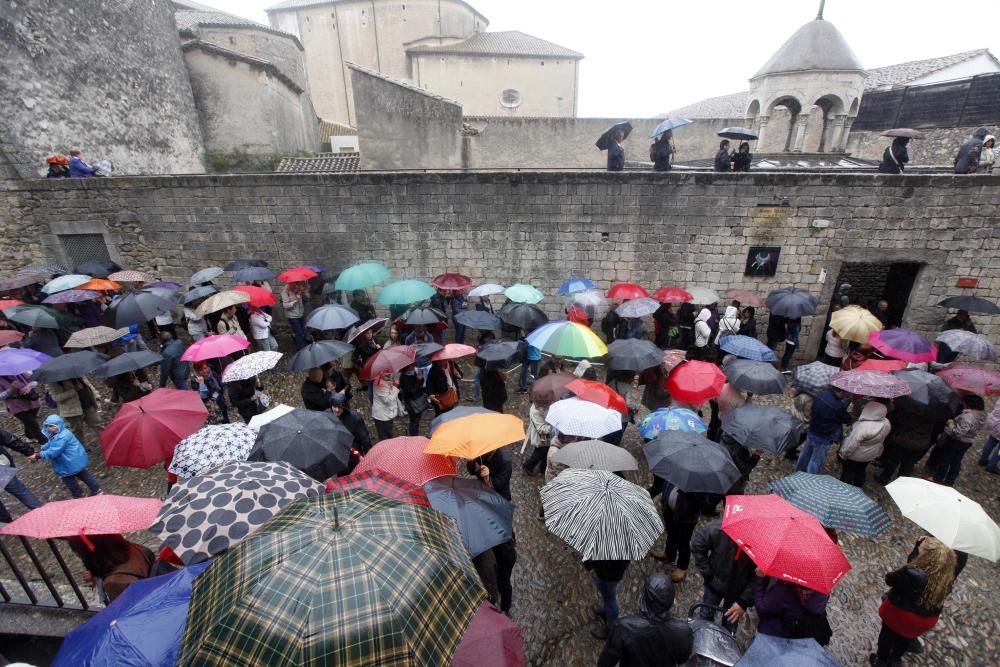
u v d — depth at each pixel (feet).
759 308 37.11
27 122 37.06
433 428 16.20
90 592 14.78
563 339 21.53
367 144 51.21
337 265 38.50
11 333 25.08
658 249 36.11
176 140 53.88
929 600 12.27
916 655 14.71
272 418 16.67
